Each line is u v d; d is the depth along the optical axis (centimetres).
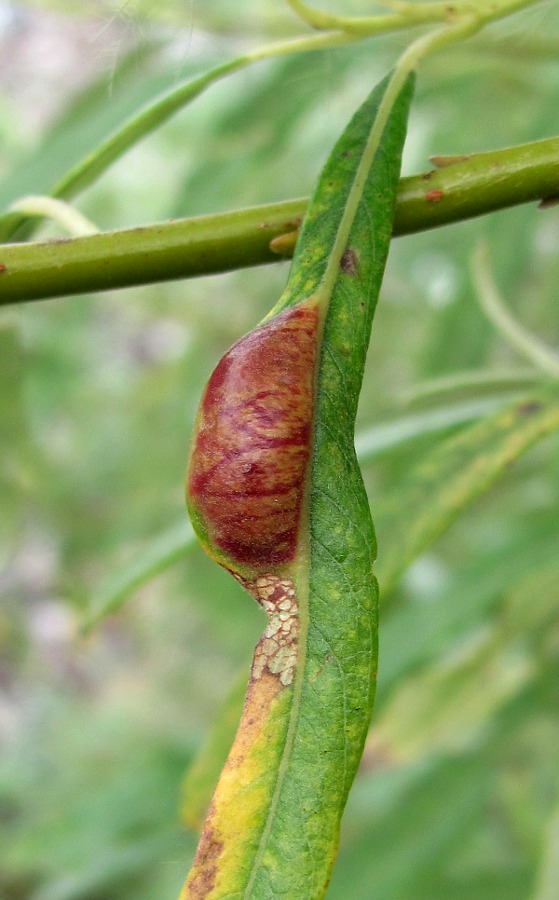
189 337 27
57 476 25
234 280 25
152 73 14
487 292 12
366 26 9
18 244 8
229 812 7
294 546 7
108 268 8
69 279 8
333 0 14
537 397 10
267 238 8
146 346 31
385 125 8
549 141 8
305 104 16
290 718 7
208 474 7
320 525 7
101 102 14
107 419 27
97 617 12
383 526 10
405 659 13
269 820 7
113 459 26
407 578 16
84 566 26
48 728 31
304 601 7
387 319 24
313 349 7
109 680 35
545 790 18
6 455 12
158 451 25
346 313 7
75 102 14
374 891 15
